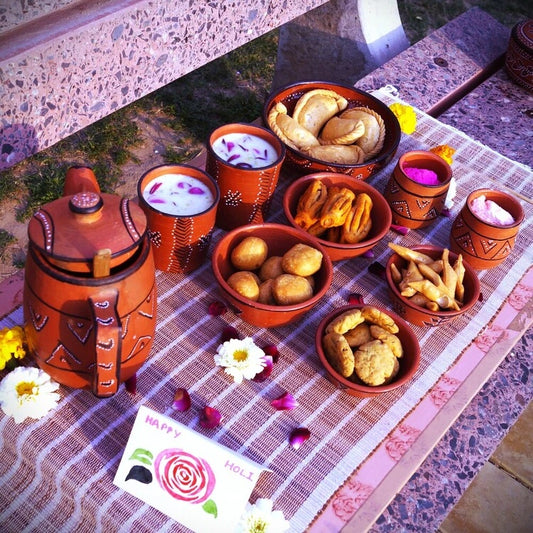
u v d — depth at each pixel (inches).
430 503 51.6
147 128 105.8
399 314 46.2
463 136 66.1
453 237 51.0
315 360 43.2
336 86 58.5
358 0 96.4
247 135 49.7
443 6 151.9
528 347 62.1
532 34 92.0
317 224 46.9
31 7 44.0
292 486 36.8
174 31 55.2
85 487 35.5
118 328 31.1
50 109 48.8
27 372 38.0
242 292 41.1
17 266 84.3
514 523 61.7
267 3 63.9
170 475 35.4
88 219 32.1
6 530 38.4
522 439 67.4
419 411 41.8
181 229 42.4
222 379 41.3
